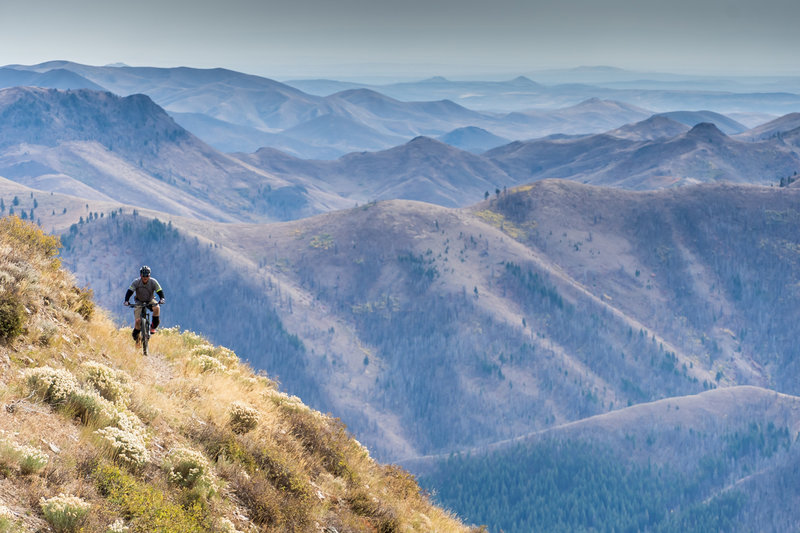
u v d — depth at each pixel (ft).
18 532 20.10
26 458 23.35
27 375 29.07
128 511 24.61
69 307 42.04
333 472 44.37
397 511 43.96
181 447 31.12
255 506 31.99
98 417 29.53
